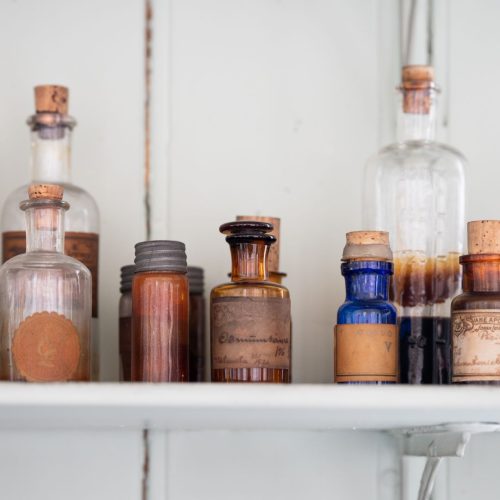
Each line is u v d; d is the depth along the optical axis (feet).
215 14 4.68
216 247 4.57
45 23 4.59
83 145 4.56
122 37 4.63
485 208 4.71
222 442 4.44
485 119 4.75
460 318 3.86
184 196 4.58
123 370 4.14
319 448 4.49
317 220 4.63
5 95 4.55
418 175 4.26
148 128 4.59
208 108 4.63
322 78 4.71
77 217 4.17
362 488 4.49
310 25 4.73
